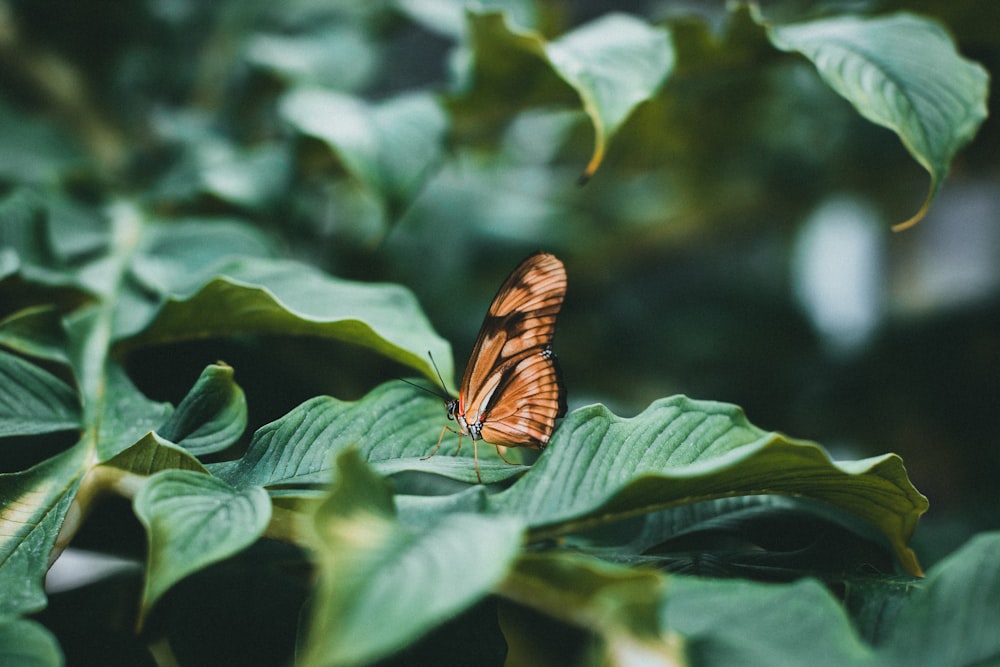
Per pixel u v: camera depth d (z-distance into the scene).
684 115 0.58
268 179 0.43
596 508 0.24
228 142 0.49
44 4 0.47
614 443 0.27
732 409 0.27
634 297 0.76
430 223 0.55
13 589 0.26
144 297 0.35
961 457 0.65
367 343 0.31
